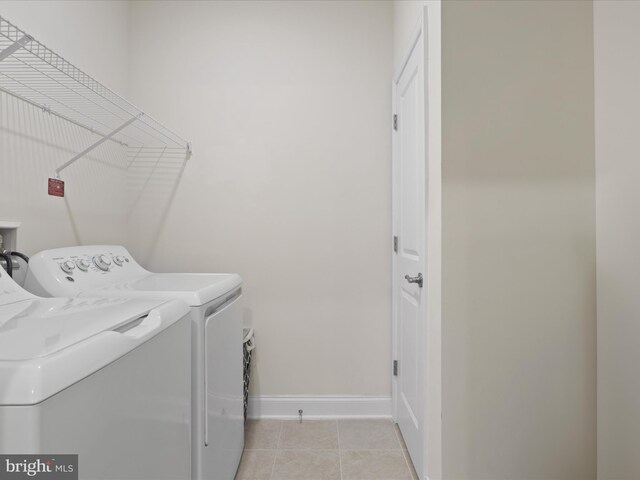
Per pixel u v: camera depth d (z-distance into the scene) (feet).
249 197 7.37
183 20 7.38
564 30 4.26
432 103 4.61
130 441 2.66
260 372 7.36
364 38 7.36
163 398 3.22
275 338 7.36
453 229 4.27
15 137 4.62
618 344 4.05
